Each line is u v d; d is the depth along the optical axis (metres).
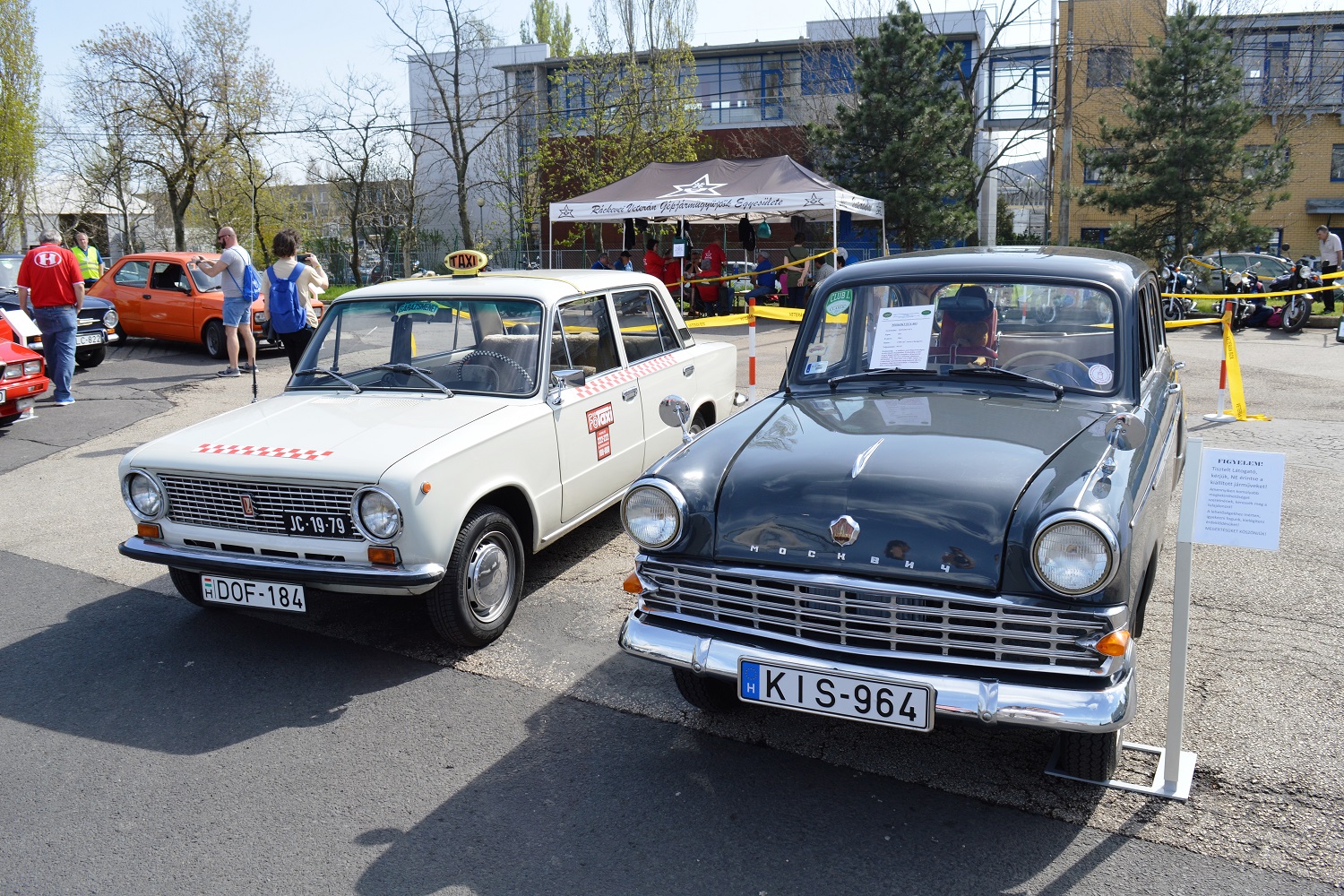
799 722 3.88
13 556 6.09
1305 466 7.20
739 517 3.22
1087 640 2.81
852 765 3.54
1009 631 2.86
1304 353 13.47
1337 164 33.88
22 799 3.43
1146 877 2.84
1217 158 22.39
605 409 5.47
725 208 16.34
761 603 3.16
